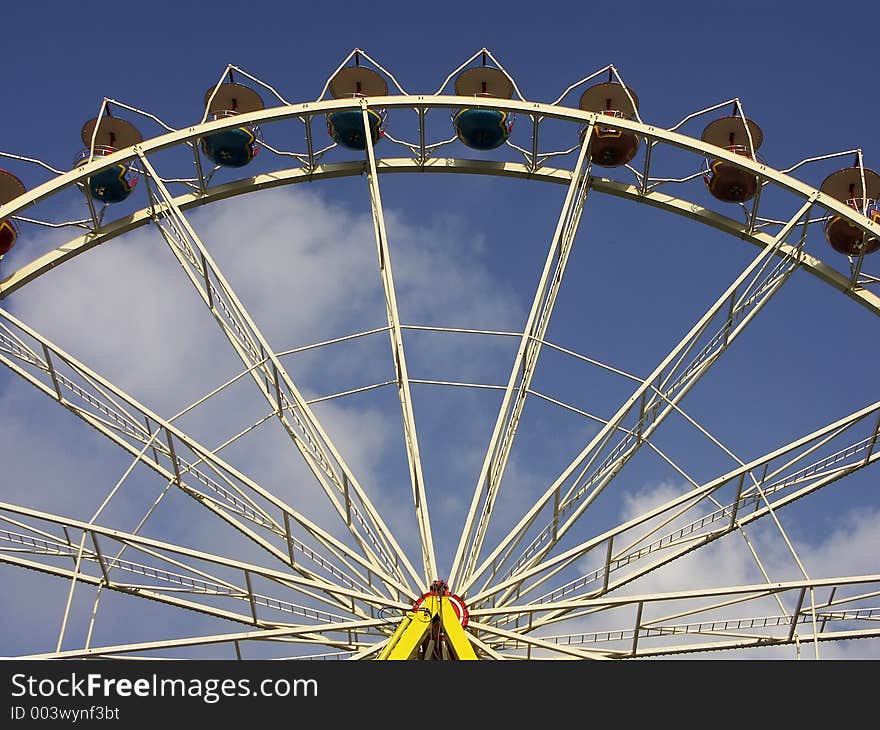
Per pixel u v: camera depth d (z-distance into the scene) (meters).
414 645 27.94
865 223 36.25
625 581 32.78
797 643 31.30
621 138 39.53
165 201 35.97
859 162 38.00
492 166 41.00
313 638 32.50
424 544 31.36
